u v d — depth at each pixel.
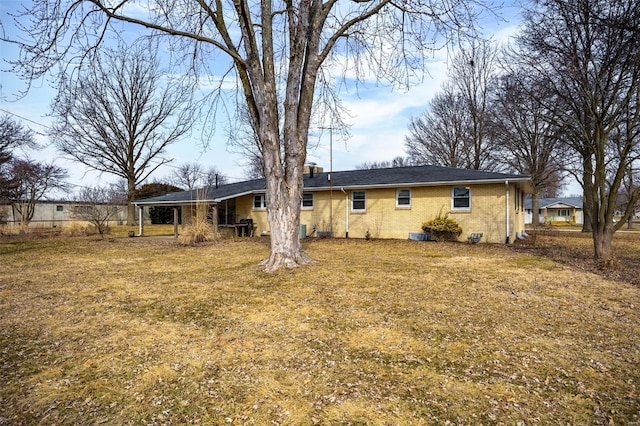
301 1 9.13
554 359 4.03
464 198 17.00
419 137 36.50
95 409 3.16
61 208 37.62
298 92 9.58
